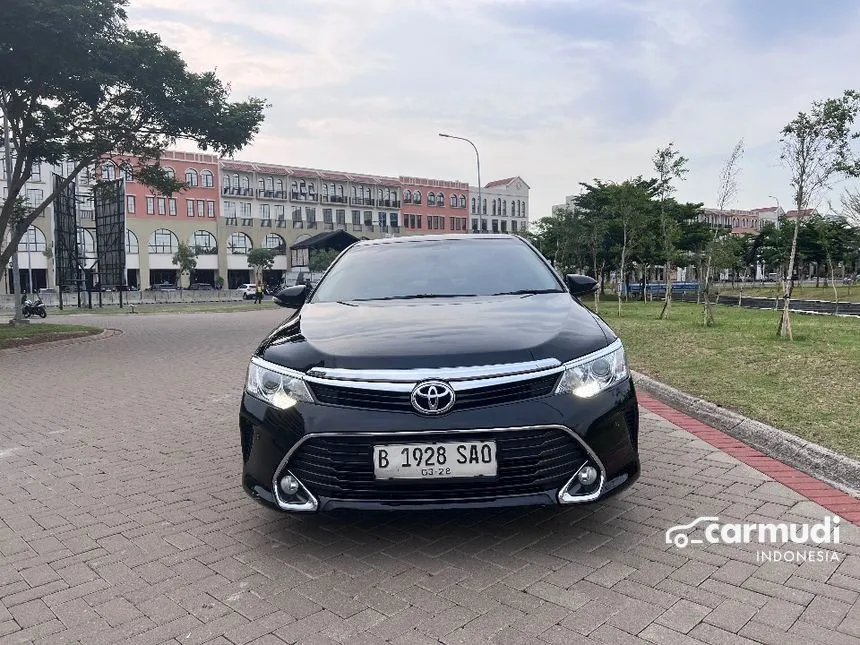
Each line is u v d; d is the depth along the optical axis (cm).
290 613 261
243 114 1748
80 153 1711
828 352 828
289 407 299
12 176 1778
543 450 285
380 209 8469
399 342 311
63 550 334
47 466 489
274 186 7644
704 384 671
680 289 4247
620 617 250
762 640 232
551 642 234
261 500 305
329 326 348
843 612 250
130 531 356
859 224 2178
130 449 531
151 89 1582
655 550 308
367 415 285
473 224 9350
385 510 286
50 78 1391
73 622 261
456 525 344
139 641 245
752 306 2523
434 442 281
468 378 285
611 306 2588
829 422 497
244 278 7606
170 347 1330
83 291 4253
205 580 293
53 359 1171
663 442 495
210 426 605
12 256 1905
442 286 418
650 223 2400
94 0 1367
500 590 273
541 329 322
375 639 239
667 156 1692
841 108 955
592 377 301
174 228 6906
